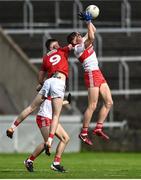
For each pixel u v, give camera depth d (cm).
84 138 3247
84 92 6344
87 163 4128
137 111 6281
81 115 5784
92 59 3181
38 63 6650
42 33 7100
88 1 7512
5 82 6050
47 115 2953
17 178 2603
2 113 5928
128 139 5675
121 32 7106
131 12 7494
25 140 5281
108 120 6156
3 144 5275
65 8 7506
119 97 6469
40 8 7506
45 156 4947
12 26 7350
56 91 2927
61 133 3011
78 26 7225
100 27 7381
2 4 7494
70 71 6356
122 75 6662
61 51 2992
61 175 2770
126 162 4250
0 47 6072
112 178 2622
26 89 6025
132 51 7025
